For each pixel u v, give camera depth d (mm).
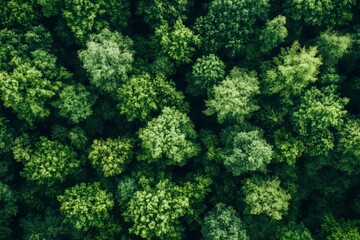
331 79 29594
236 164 29031
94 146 30094
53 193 31672
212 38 30719
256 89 29203
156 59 31922
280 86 29078
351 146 28578
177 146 29656
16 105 29422
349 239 29016
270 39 29188
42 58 29984
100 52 28719
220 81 30578
